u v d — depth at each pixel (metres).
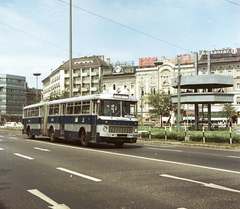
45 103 23.61
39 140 23.77
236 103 74.69
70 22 29.75
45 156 12.49
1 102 153.62
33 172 8.71
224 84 43.38
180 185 6.87
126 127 16.53
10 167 9.66
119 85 90.75
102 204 5.43
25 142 20.94
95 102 16.73
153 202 5.51
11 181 7.49
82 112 17.92
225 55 77.06
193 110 77.69
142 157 12.10
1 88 154.38
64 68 106.94
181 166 9.69
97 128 16.31
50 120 22.39
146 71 85.25
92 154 13.25
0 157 12.22
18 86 159.12
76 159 11.48
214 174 8.26
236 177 7.84
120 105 16.66
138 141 24.89
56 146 17.62
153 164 10.13
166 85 82.06
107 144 20.14
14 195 6.14
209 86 45.22
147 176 7.96
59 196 6.01
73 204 5.45
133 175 8.11
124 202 5.52
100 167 9.49
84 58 107.75
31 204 5.49
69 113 19.55
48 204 5.48
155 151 15.02
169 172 8.56
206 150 16.55
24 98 161.00
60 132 20.66
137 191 6.33
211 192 6.22
